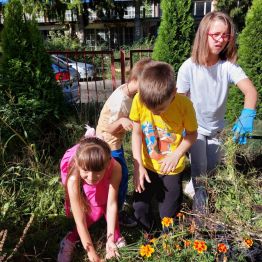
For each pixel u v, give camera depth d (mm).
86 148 1969
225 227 2084
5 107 3748
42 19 21828
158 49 5730
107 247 2139
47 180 3107
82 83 10773
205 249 1796
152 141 2344
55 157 3859
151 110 2002
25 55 4062
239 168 2871
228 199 2336
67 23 20891
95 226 2812
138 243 2148
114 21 22797
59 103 4332
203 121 2805
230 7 19594
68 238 2359
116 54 14422
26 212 2738
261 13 4719
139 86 1987
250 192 2422
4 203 2699
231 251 1925
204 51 2590
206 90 2709
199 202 2361
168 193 2375
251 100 2551
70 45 17016
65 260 2330
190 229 2027
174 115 2229
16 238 2461
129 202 3162
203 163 2850
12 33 4051
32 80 4094
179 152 2250
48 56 4254
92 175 1994
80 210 2170
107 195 2326
